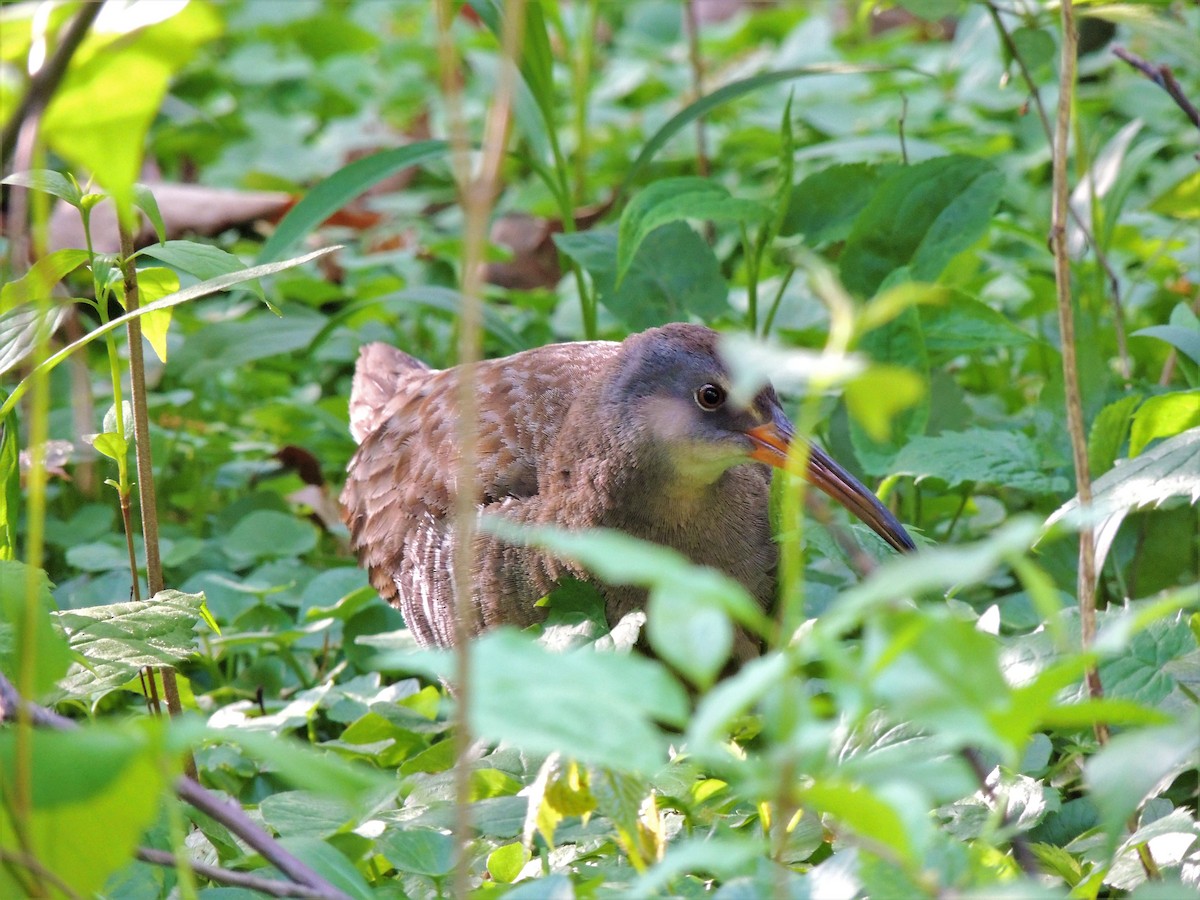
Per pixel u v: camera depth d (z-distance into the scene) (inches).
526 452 332.2
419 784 225.9
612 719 117.6
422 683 345.7
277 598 366.0
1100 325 406.9
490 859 202.4
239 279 206.5
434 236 552.1
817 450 300.0
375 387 406.0
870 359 337.4
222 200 499.8
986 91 568.7
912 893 149.4
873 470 334.6
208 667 345.4
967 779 125.7
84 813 134.4
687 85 656.4
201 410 463.8
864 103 600.7
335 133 649.0
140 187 230.1
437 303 402.9
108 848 136.9
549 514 319.9
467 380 143.9
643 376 307.0
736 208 361.4
